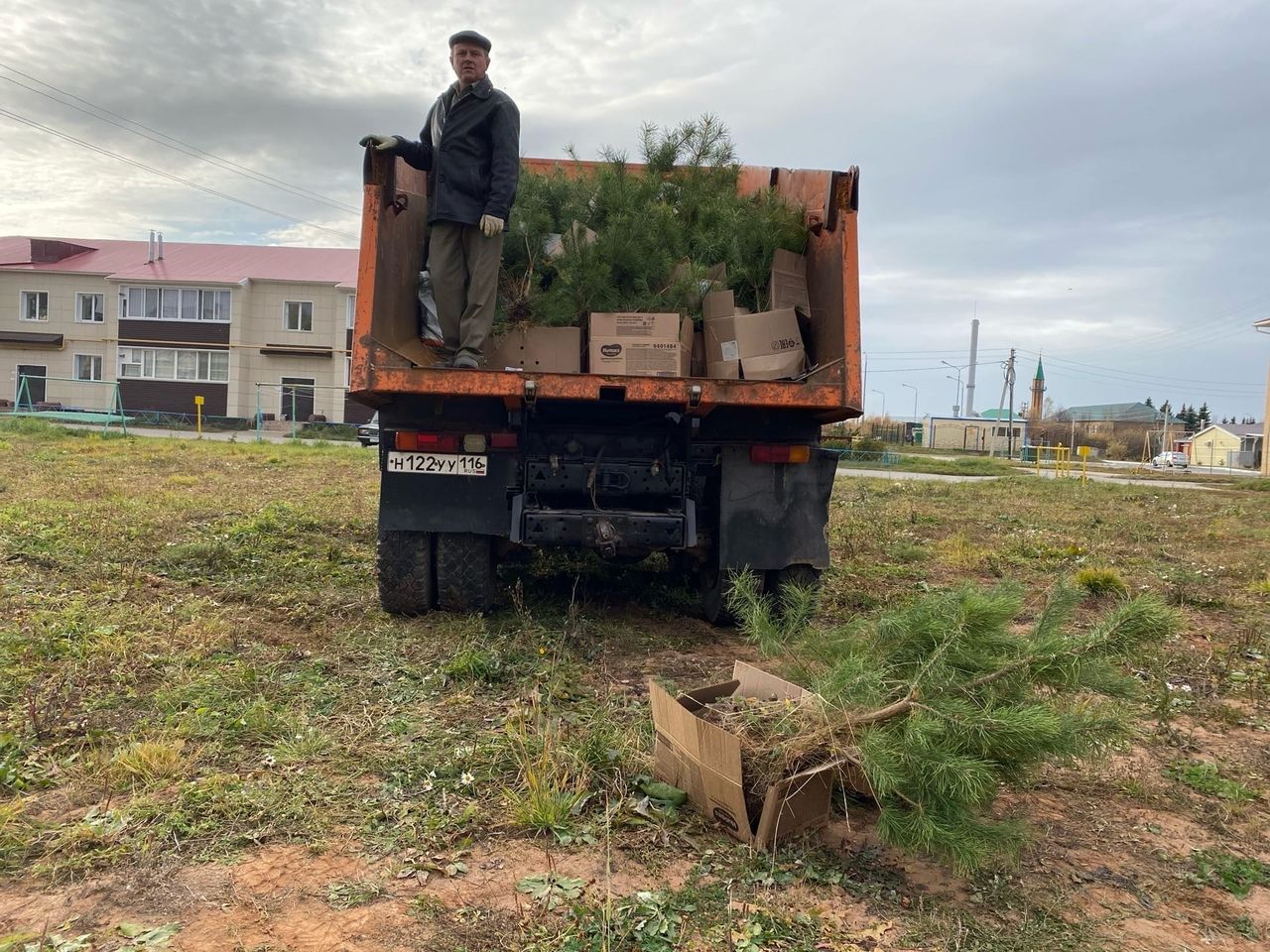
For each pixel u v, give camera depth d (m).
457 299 5.04
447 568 5.23
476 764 3.27
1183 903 2.68
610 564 7.09
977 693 2.73
